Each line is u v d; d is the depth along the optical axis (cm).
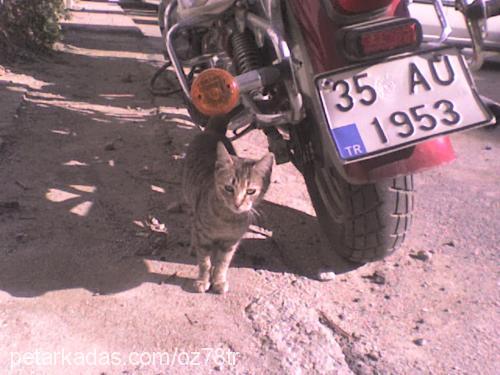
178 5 134
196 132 179
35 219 120
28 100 193
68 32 334
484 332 97
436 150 90
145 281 105
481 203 144
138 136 173
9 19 247
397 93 86
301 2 95
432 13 234
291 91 93
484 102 87
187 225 126
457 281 111
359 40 84
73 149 158
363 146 84
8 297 96
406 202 101
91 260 109
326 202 110
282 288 106
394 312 102
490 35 280
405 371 87
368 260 111
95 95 213
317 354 89
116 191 137
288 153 112
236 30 113
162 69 214
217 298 102
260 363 87
